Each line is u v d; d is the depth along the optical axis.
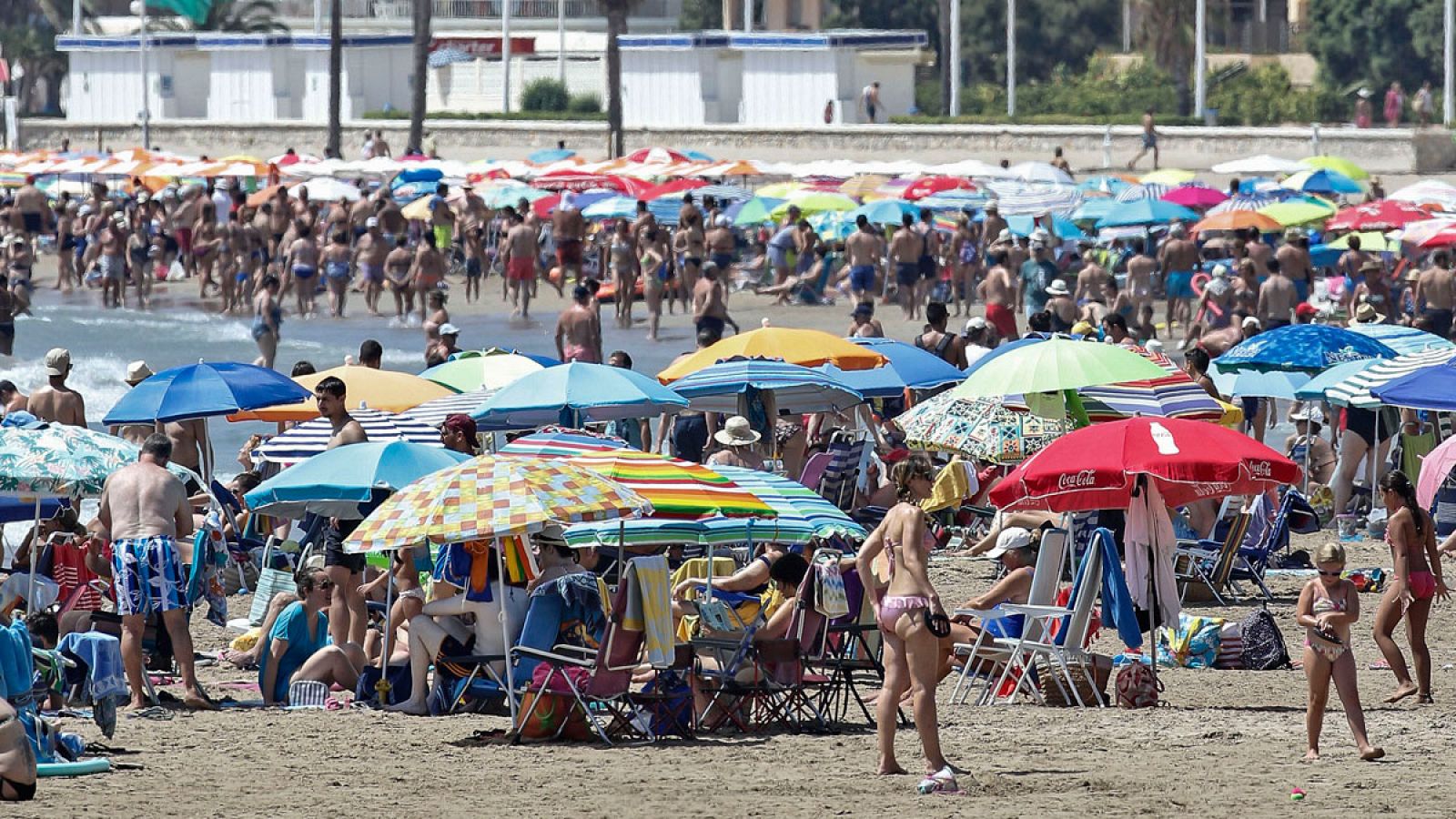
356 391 63.28
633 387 59.78
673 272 143.00
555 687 38.91
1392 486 44.59
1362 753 36.69
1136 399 61.28
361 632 45.53
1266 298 108.75
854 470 65.50
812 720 41.47
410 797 33.03
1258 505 58.50
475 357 71.19
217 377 61.25
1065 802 32.19
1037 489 43.91
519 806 32.09
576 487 38.72
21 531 72.00
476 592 40.94
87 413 101.88
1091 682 44.28
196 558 44.91
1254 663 49.66
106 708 37.47
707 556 51.84
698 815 31.16
